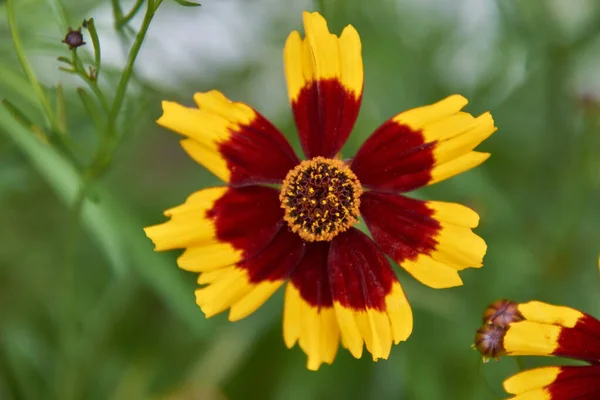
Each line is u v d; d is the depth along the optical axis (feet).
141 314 0.74
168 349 0.72
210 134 0.57
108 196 0.65
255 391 0.72
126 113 0.62
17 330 0.71
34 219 0.75
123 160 0.74
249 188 0.58
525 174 0.75
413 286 0.68
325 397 0.71
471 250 0.57
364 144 0.59
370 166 0.59
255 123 0.58
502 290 0.70
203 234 0.57
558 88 0.75
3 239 0.74
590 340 0.56
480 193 0.70
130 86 0.64
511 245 0.71
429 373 0.68
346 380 0.71
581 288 0.73
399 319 0.57
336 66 0.58
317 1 0.63
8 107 0.60
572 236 0.72
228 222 0.58
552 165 0.75
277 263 0.58
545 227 0.73
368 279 0.58
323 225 0.58
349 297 0.58
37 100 0.63
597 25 0.74
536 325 0.56
